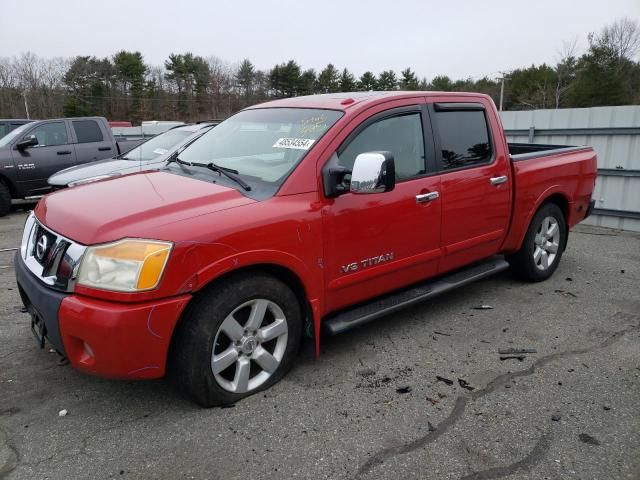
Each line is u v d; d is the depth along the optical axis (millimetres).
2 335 4129
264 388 3359
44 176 10391
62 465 2691
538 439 2908
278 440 2893
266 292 3195
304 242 3303
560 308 4812
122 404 3219
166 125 22109
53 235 3047
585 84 55344
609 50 54469
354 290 3715
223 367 3117
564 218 5672
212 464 2707
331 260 3494
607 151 8586
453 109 4383
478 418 3096
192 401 3160
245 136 4027
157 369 2859
